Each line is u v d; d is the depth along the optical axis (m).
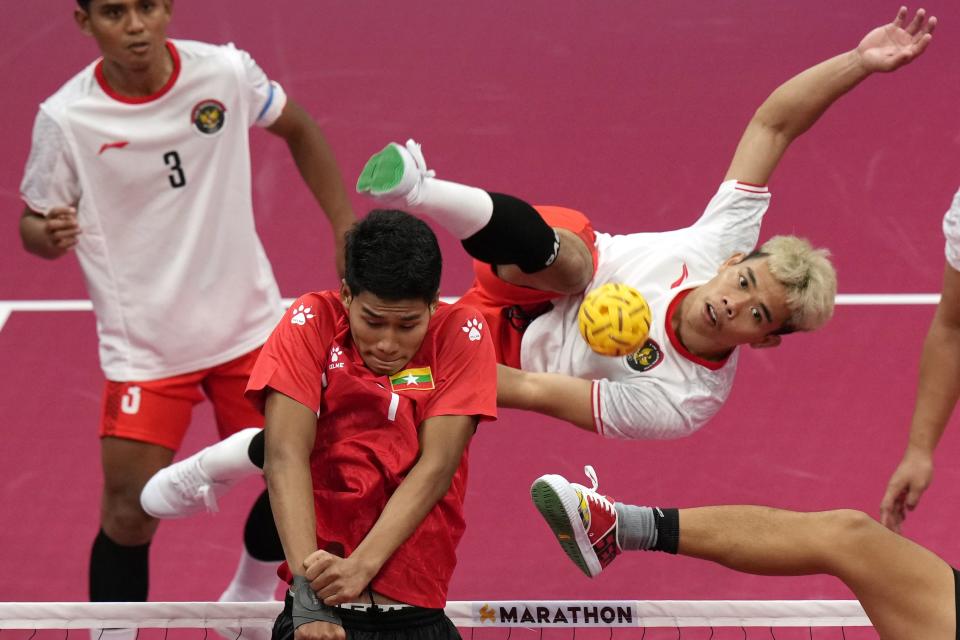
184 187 17.89
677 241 17.97
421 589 13.40
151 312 18.06
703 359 17.33
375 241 12.84
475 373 13.66
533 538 21.17
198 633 19.05
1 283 27.03
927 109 33.09
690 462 22.66
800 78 18.28
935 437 16.67
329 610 12.52
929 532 20.94
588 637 18.73
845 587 20.39
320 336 13.63
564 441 23.17
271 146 31.52
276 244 28.38
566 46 36.50
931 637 14.70
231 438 16.83
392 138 32.28
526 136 32.50
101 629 16.09
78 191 17.69
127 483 18.16
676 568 20.67
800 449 22.92
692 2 38.66
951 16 37.38
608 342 15.76
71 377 24.62
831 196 29.75
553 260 16.67
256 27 36.66
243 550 19.70
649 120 33.19
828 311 16.75
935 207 29.41
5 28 36.28
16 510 21.55
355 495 13.24
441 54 35.94
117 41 16.77
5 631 18.42
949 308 16.45
